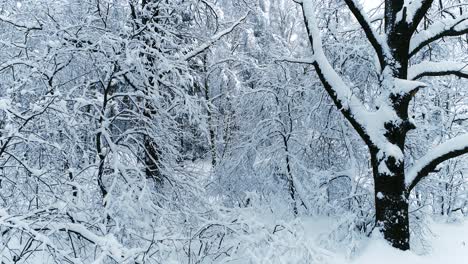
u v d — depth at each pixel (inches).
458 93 396.8
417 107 350.0
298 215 308.3
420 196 357.7
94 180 220.5
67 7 270.1
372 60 302.7
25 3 228.5
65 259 157.9
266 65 364.5
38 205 196.7
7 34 246.8
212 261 215.6
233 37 585.3
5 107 163.3
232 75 449.1
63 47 223.0
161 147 257.6
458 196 382.9
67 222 178.2
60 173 211.0
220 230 235.3
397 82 238.4
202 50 345.4
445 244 278.2
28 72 223.6
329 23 338.3
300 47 405.4
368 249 230.2
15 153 197.0
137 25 248.5
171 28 286.4
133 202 210.4
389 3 251.0
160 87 277.6
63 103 181.8
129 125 266.1
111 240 157.9
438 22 254.5
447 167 378.0
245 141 362.3
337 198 324.5
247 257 210.2
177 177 257.6
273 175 350.0
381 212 239.8
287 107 346.0
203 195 259.0
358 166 318.3
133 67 221.1
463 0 345.7
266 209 296.8
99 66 230.1
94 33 232.4
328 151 342.6
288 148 339.6
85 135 232.4
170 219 230.2
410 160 306.2
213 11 374.6
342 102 250.7
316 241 247.8
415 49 250.1
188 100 240.2
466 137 234.1
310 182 333.7
